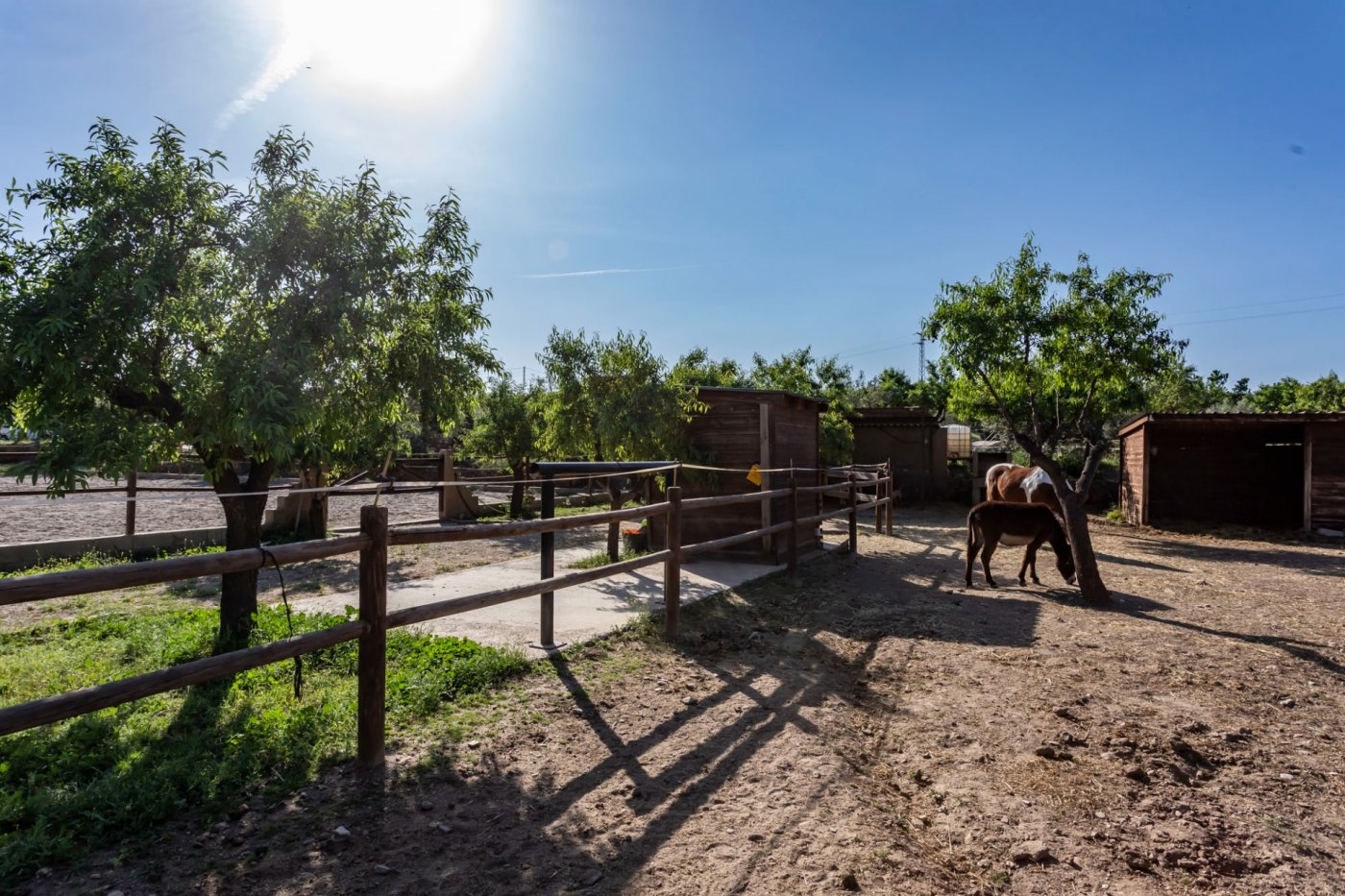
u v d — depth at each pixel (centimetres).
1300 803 325
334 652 493
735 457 976
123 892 238
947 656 553
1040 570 975
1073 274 873
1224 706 446
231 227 479
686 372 1391
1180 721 418
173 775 310
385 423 589
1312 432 1475
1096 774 350
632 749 373
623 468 735
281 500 1166
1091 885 261
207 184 473
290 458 528
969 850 285
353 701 408
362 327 494
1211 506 1753
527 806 311
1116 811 314
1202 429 1753
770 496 791
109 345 423
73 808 279
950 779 345
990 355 864
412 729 382
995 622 665
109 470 422
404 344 536
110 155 462
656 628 605
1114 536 1467
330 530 1225
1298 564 1084
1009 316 851
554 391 1055
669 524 583
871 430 2234
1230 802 325
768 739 389
